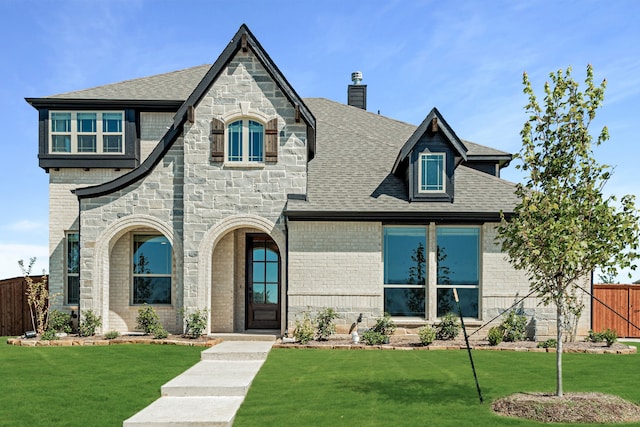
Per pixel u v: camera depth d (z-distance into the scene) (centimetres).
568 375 1165
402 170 1828
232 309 1814
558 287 953
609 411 872
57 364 1305
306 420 859
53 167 1944
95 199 1755
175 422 854
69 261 1964
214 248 1822
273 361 1334
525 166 977
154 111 1995
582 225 920
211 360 1359
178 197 1748
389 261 1709
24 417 894
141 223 1745
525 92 973
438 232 1711
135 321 1809
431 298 1677
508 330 1619
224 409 926
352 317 1669
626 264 903
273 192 1716
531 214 949
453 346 1516
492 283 1667
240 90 1723
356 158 1958
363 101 2736
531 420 853
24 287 2069
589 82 938
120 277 1814
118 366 1284
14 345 1595
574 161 943
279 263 1895
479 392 959
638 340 1884
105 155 1950
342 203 1698
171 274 1838
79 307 1725
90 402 981
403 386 1066
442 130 1700
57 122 1962
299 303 1672
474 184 1812
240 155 1734
